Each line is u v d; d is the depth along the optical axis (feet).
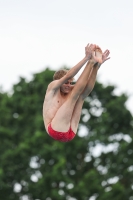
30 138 411.95
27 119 436.76
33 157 407.44
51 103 133.39
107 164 431.84
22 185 402.93
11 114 443.32
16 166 401.70
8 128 434.71
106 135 443.73
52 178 384.47
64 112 131.03
